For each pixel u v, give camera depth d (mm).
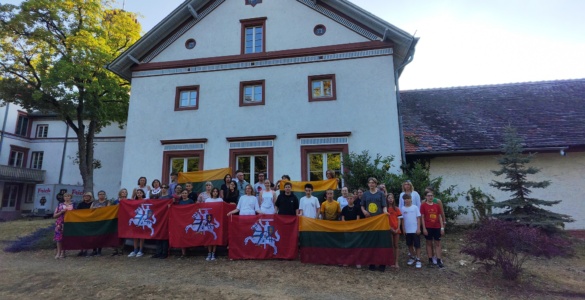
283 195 8531
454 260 7844
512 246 6371
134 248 9023
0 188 24953
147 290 6047
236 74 12977
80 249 8891
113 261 8234
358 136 11672
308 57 12586
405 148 12344
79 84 17344
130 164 12883
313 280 6562
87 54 17234
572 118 13062
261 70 12828
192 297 5684
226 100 12828
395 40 12094
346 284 6363
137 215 8844
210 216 8406
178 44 13680
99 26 19125
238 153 12367
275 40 12969
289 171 11844
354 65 12219
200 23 13680
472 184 12094
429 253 7555
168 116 13070
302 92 12352
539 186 9086
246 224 8195
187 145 12719
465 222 11867
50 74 16406
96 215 9164
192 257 8461
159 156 12820
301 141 11992
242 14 13469
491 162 12117
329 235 7688
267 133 12273
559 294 6027
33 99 17906
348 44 12391
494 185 9695
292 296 5715
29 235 11664
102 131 25984
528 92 15664
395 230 7449
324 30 12734
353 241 7492
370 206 7668
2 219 21094
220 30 13484
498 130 12914
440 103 15727
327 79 12445
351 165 10922
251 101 12820
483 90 16516
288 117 12258
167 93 13281
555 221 8523
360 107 11875
